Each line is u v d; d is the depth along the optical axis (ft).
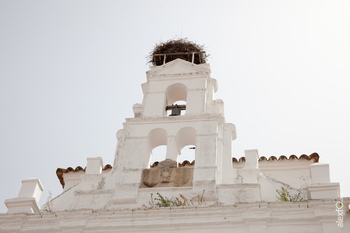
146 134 66.80
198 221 56.39
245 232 55.47
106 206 60.54
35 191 62.64
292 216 55.83
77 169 77.20
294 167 76.23
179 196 60.29
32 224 58.80
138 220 57.36
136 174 62.90
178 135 67.05
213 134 65.57
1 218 59.00
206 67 74.79
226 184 60.70
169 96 74.02
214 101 71.36
